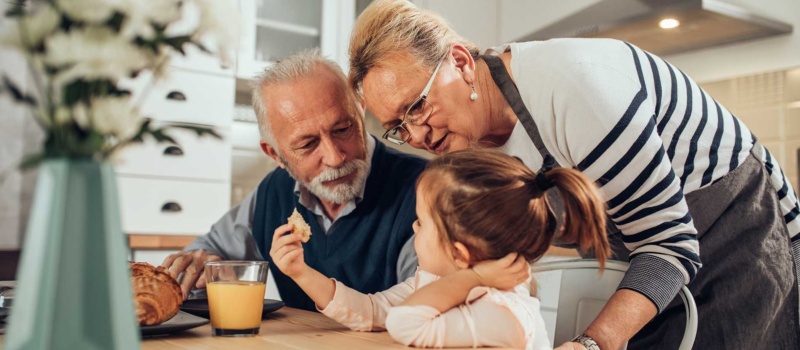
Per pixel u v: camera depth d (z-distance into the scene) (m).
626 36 2.50
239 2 2.99
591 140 1.08
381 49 1.18
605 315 1.04
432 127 1.19
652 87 1.17
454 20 3.18
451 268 1.00
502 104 1.22
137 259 2.53
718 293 1.29
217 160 2.92
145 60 0.58
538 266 1.25
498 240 0.94
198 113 2.87
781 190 1.41
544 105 1.14
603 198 1.10
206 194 2.89
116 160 0.57
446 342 0.87
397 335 0.88
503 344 0.88
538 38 2.78
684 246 1.08
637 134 1.06
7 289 1.15
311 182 1.41
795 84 2.35
